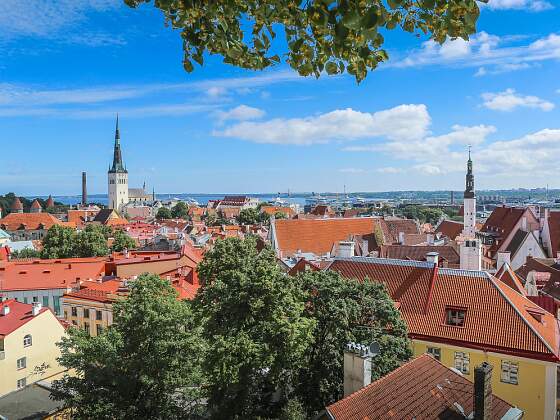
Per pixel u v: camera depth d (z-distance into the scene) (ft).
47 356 192.95
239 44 31.94
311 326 109.19
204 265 172.76
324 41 28.99
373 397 77.05
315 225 328.90
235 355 107.55
